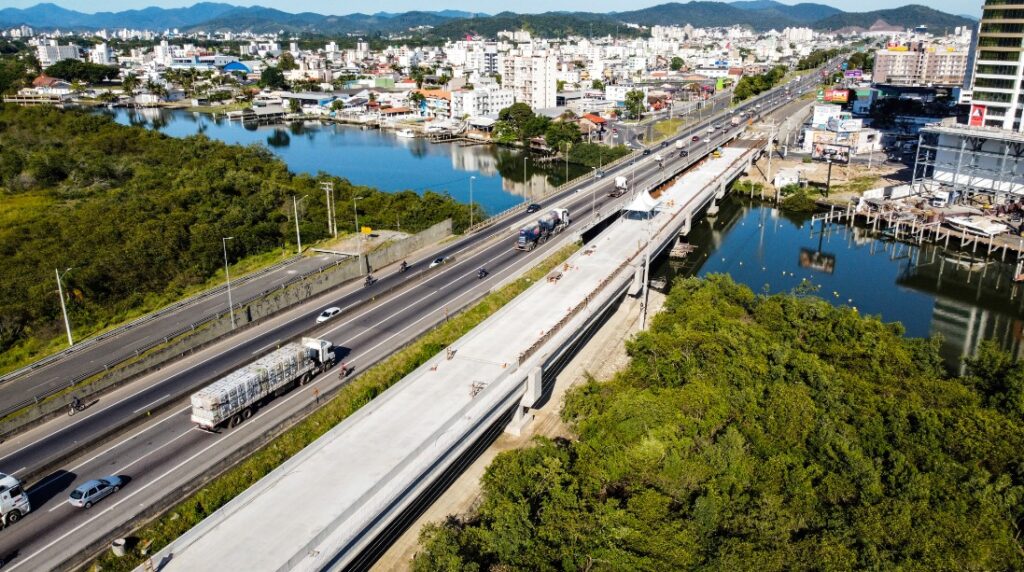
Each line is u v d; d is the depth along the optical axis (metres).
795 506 55.78
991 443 64.38
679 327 86.31
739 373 74.88
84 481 61.53
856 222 170.00
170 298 108.44
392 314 101.12
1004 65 168.50
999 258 143.12
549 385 85.25
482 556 50.88
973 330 111.12
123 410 74.00
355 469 56.22
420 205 156.25
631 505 55.25
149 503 58.72
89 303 102.56
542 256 126.81
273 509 51.50
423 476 56.72
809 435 65.56
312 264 123.31
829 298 124.31
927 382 77.19
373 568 55.34
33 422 70.38
